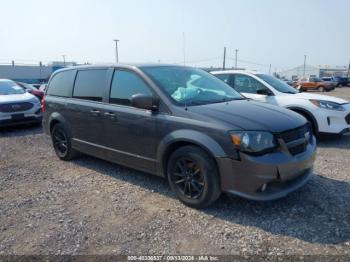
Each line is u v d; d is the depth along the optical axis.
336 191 4.14
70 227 3.43
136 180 4.75
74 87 5.43
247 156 3.28
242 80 7.80
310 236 3.13
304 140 3.71
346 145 6.72
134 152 4.36
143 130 4.14
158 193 4.25
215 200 3.65
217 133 3.43
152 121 4.01
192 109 3.77
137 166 4.39
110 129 4.62
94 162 5.72
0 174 5.24
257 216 3.55
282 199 3.94
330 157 5.80
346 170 5.00
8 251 3.02
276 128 3.45
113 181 4.75
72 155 5.75
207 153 3.54
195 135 3.56
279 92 7.26
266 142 3.34
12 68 48.47
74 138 5.45
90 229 3.38
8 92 9.80
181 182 3.85
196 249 2.98
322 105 6.66
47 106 5.97
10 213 3.80
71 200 4.12
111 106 4.60
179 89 4.22
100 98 4.83
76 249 3.02
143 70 4.37
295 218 3.48
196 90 4.40
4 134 8.70
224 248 2.98
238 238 3.14
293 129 3.59
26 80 45.16
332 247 2.94
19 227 3.46
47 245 3.10
